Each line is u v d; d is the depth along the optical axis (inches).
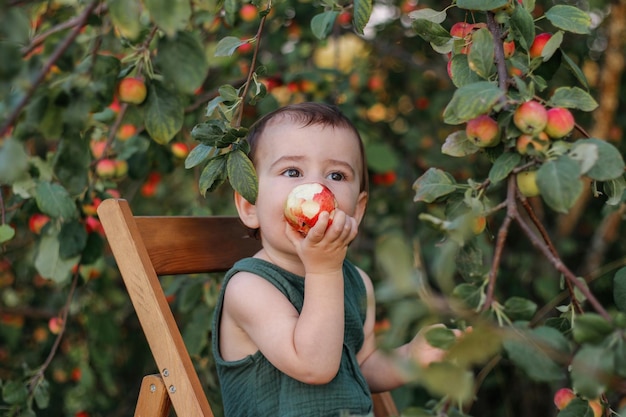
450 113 37.5
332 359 46.1
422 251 93.6
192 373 47.3
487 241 96.6
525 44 41.5
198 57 43.6
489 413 104.8
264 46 95.4
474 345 30.8
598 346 32.2
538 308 103.3
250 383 50.5
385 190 102.0
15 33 36.1
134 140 70.7
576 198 34.0
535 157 36.6
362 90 99.9
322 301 46.7
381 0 98.8
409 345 55.2
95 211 65.6
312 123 52.9
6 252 89.8
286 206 48.8
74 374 90.0
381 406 60.4
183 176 106.9
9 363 99.7
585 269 99.1
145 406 48.3
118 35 52.1
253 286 50.3
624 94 109.7
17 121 41.5
